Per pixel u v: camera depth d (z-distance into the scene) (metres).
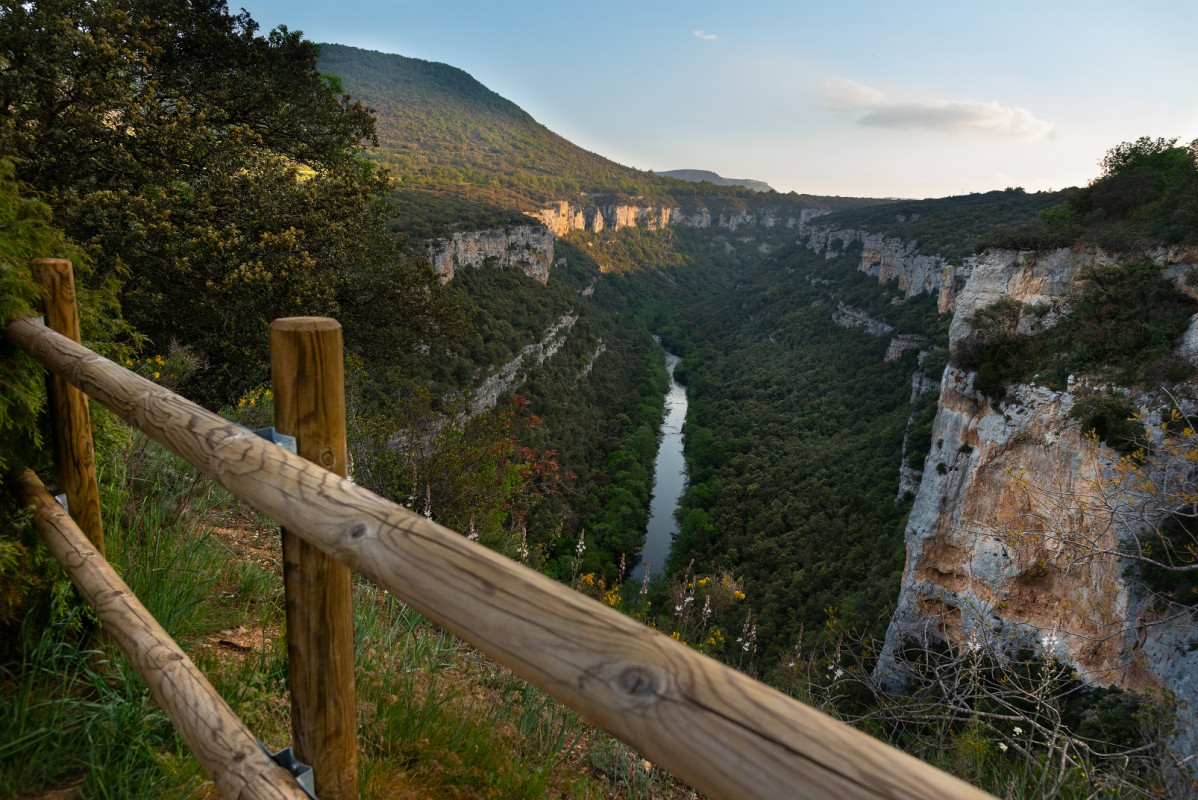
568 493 42.78
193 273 7.28
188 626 2.37
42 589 1.95
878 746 0.44
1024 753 2.85
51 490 2.25
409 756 2.13
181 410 1.28
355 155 10.34
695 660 0.54
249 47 9.23
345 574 1.13
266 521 4.11
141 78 8.24
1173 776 2.87
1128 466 6.26
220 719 1.22
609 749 2.78
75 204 6.46
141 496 3.36
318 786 1.19
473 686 3.00
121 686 1.87
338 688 1.16
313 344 1.07
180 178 8.11
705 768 0.50
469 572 0.71
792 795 0.45
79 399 2.06
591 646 0.60
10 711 1.63
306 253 7.65
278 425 1.11
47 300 2.03
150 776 1.56
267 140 9.45
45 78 6.81
